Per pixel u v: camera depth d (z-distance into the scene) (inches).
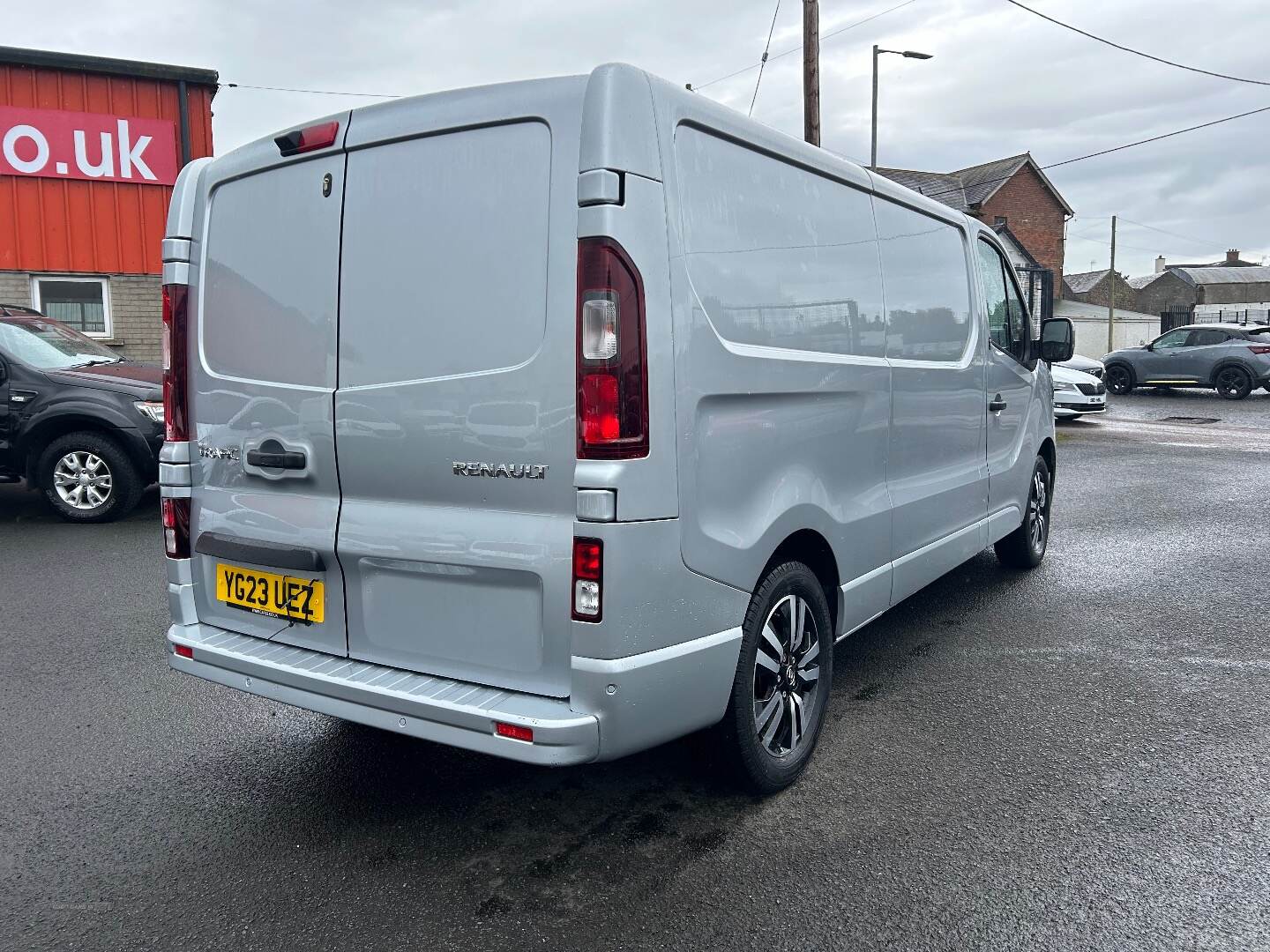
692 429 108.5
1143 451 528.7
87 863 116.3
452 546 111.0
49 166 514.6
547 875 112.7
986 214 1595.7
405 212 113.7
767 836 121.1
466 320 109.3
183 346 135.9
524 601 107.9
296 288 123.0
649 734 107.0
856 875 111.9
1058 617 214.8
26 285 519.5
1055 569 259.4
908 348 167.3
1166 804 128.5
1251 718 157.5
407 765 142.9
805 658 136.3
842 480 144.1
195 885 111.4
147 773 140.4
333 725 158.1
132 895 109.6
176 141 543.2
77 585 240.7
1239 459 493.0
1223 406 819.4
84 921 104.7
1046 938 100.0
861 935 100.8
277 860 116.6
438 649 114.6
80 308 534.0
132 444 313.6
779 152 128.6
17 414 314.8
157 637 201.3
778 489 126.0
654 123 104.7
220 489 133.3
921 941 99.9
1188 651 191.3
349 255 118.2
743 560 117.2
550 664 106.7
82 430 319.0
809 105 685.3
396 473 115.2
